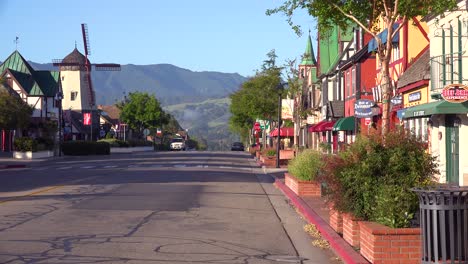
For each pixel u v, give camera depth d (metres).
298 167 23.34
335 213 13.82
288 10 18.31
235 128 120.81
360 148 12.14
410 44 29.98
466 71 21.20
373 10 17.92
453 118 23.09
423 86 26.44
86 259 10.80
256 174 38.50
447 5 16.95
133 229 14.38
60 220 15.66
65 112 84.00
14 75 73.25
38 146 58.75
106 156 66.00
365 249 10.59
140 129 112.75
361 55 38.53
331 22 19.08
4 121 55.09
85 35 97.44
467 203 8.84
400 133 12.10
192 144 177.25
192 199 21.42
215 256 11.43
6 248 11.74
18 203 19.53
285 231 14.90
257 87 74.69
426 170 11.59
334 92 48.81
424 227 8.95
